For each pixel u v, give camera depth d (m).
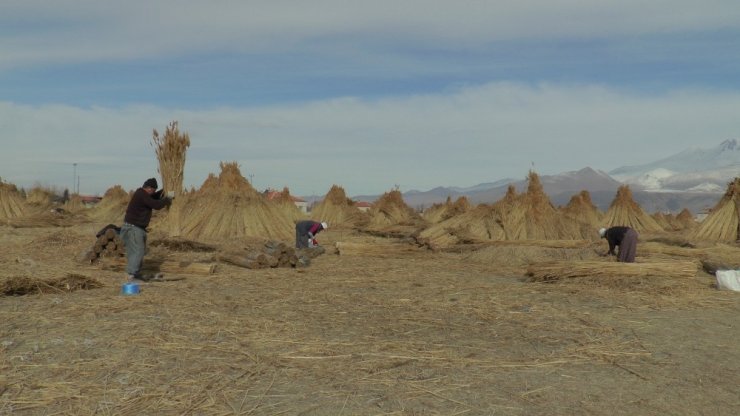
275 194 40.34
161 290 9.75
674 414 4.43
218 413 4.27
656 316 8.13
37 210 36.66
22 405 4.39
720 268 13.77
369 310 8.17
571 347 6.29
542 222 20.09
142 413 4.27
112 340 6.14
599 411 4.45
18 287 9.01
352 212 36.22
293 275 12.28
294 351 5.87
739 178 22.89
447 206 37.72
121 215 37.88
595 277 11.00
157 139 14.12
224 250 15.47
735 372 5.51
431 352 5.93
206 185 22.42
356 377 5.11
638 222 27.78
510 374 5.32
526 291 10.23
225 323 7.01
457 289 10.43
